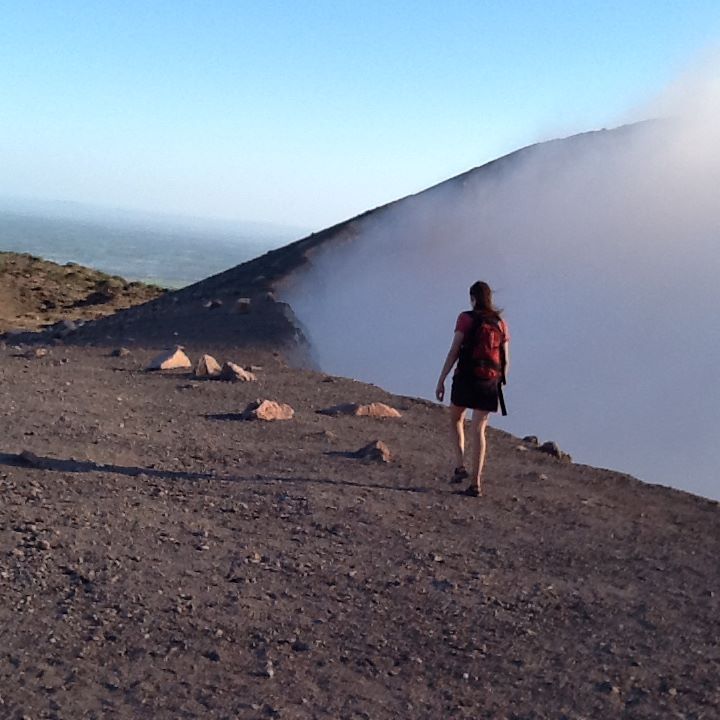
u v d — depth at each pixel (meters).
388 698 3.90
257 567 5.46
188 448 8.75
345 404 11.45
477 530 6.57
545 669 4.27
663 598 5.34
